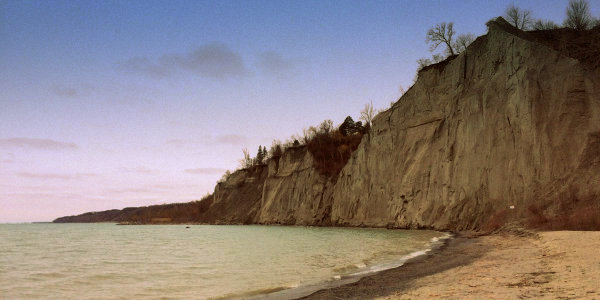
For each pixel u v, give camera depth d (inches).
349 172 2822.3
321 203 3166.8
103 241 2218.3
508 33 1813.5
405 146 2324.1
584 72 1492.4
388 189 2378.2
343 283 590.2
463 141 1859.0
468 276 533.0
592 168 1272.1
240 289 617.9
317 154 3444.9
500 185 1583.4
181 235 2743.6
